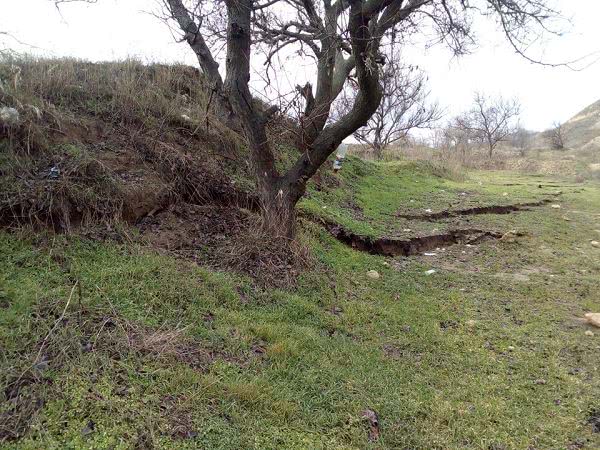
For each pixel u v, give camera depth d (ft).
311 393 9.39
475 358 12.06
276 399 8.82
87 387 7.51
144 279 10.95
